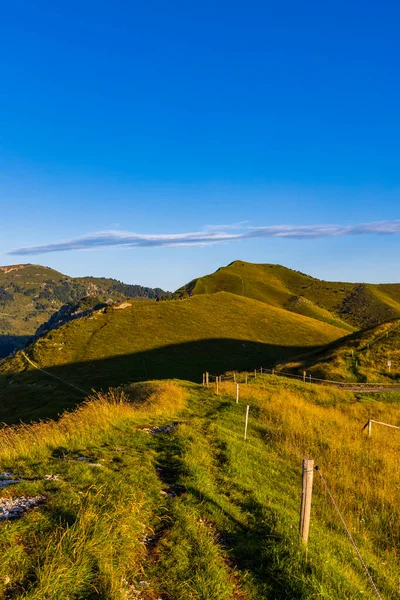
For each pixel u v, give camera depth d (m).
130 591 5.46
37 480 8.40
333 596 6.09
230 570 6.39
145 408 21.33
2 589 4.88
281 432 18.53
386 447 18.25
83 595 5.12
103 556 5.78
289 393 31.88
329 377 42.34
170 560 6.29
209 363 79.25
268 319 112.12
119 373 70.31
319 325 119.81
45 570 5.09
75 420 15.30
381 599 6.60
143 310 107.38
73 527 6.12
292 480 12.27
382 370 43.31
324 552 7.45
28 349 88.12
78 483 8.47
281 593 6.01
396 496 12.21
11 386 68.12
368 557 8.41
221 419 20.23
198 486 9.37
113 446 12.32
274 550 6.91
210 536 7.25
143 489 8.73
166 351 83.50
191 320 102.81
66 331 93.88
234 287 196.38
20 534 6.01
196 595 5.56
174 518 7.66
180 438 13.91
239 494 9.66
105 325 96.75
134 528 6.90
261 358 85.38
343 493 11.93
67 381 67.38
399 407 29.83
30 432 13.66
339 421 22.48
